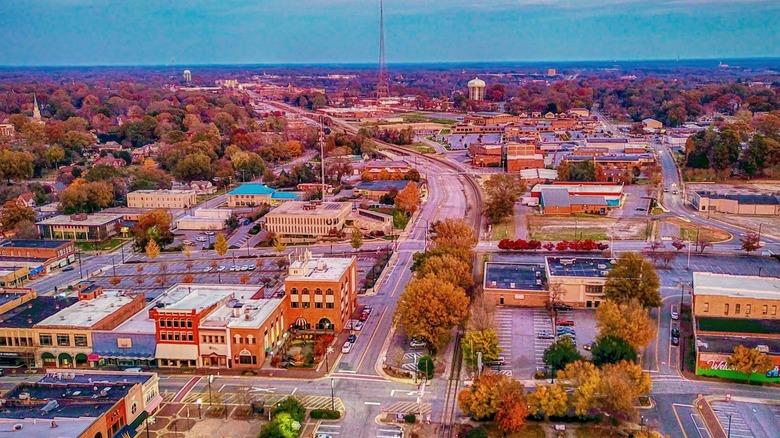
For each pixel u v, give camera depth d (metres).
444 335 196.75
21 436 135.00
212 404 170.88
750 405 166.00
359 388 179.88
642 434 147.88
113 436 148.62
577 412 156.75
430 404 170.75
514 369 186.25
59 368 195.00
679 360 190.62
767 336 189.38
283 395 176.00
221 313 199.38
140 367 193.25
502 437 154.00
